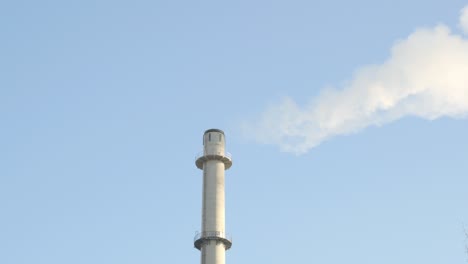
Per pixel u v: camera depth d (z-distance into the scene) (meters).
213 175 122.75
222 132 127.81
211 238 116.31
